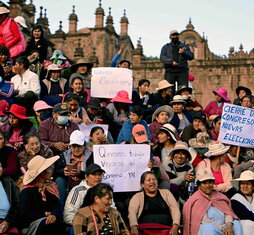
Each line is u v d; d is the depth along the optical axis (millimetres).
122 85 17797
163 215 11945
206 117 19844
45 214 10828
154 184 11969
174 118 17188
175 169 13430
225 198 12609
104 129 14758
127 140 14398
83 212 10555
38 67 18109
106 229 10445
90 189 10883
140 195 12031
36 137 12102
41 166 10859
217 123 17000
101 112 16516
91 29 65812
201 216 12109
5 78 16797
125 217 12352
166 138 14391
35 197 10836
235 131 15086
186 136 15617
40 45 19531
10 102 15133
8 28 18172
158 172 12742
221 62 60781
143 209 11930
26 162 11977
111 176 12508
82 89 16641
